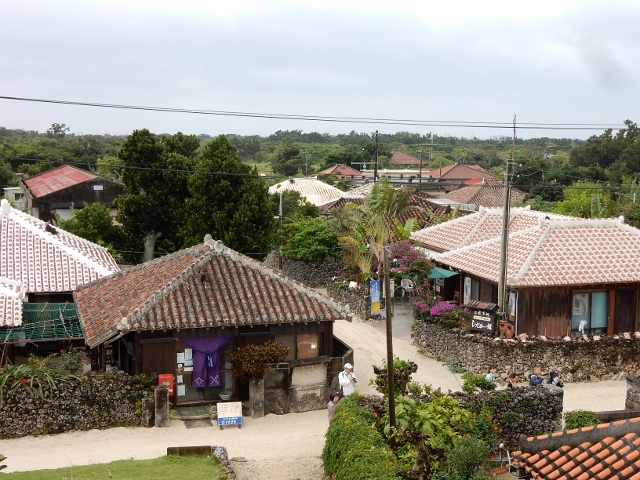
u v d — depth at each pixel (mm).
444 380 28375
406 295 42469
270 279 27094
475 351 28906
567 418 21875
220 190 42688
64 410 22547
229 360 25406
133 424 23188
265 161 146375
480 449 17016
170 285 25484
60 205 61250
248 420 24328
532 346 28688
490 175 100938
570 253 31266
